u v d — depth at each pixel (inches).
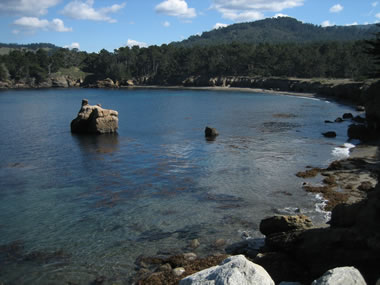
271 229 697.0
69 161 1434.5
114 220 850.1
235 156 1491.1
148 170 1282.0
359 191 1002.1
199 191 1047.0
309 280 547.5
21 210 917.2
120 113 3339.1
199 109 3693.4
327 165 1320.1
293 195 993.5
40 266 652.7
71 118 2994.6
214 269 403.9
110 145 1774.1
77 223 835.4
